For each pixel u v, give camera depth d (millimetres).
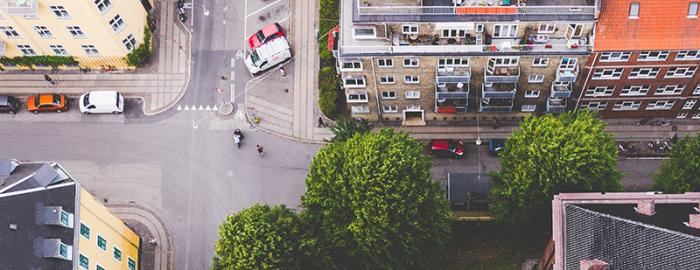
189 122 98188
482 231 91875
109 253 84625
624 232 69812
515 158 82312
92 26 92562
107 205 95250
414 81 89938
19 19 91125
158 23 101375
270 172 96250
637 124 96688
